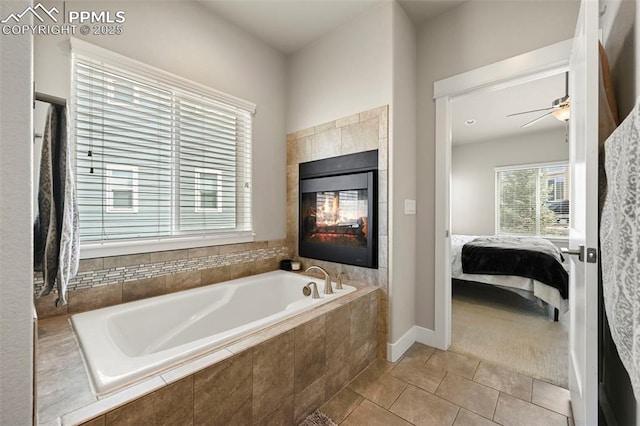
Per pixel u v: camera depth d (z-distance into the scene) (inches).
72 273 49.3
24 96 18.4
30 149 18.7
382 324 83.9
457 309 123.4
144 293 73.8
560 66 71.9
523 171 220.7
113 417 33.7
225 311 82.7
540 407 62.0
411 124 93.1
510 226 226.2
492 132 211.8
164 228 80.2
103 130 68.7
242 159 100.3
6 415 17.9
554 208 207.3
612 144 35.7
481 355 84.7
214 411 43.5
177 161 82.5
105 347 47.7
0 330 17.7
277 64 111.5
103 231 68.9
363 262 88.4
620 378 47.0
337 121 96.9
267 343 51.4
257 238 103.0
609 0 51.5
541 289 111.8
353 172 91.9
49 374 40.7
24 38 18.4
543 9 73.4
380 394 66.9
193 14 84.9
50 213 43.8
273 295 96.1
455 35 87.9
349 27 94.0
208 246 88.0
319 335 62.7
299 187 109.4
